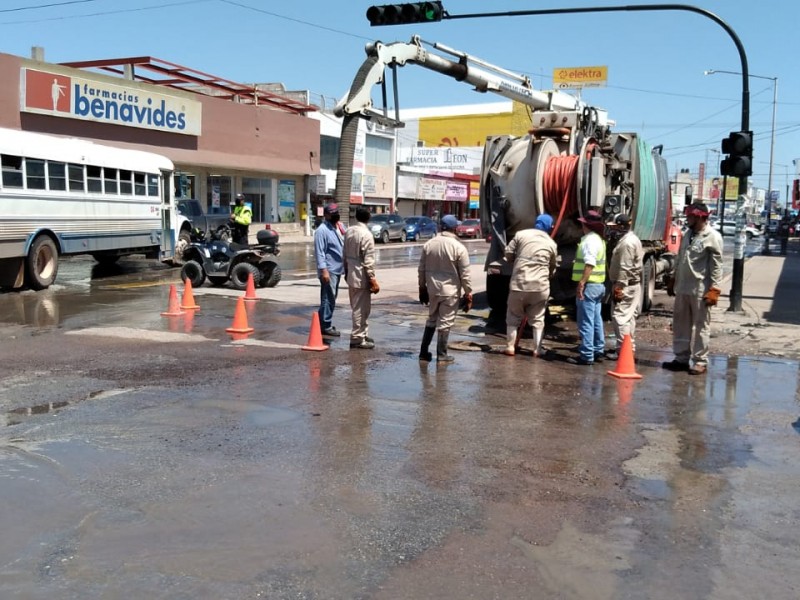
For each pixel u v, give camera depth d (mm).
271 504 4691
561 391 7934
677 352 9227
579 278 9430
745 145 14062
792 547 4270
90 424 6309
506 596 3643
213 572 3807
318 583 3723
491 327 12406
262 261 16984
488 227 12719
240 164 36625
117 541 4129
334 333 10875
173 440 5918
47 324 11469
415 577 3809
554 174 11609
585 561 4035
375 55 13562
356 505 4715
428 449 5848
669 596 3684
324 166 46438
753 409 7367
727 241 56656
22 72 25922
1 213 15000
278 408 6906
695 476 5414
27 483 4961
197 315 12641
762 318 13789
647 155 13977
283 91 45344
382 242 41438
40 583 3660
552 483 5195
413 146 73750
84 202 17812
